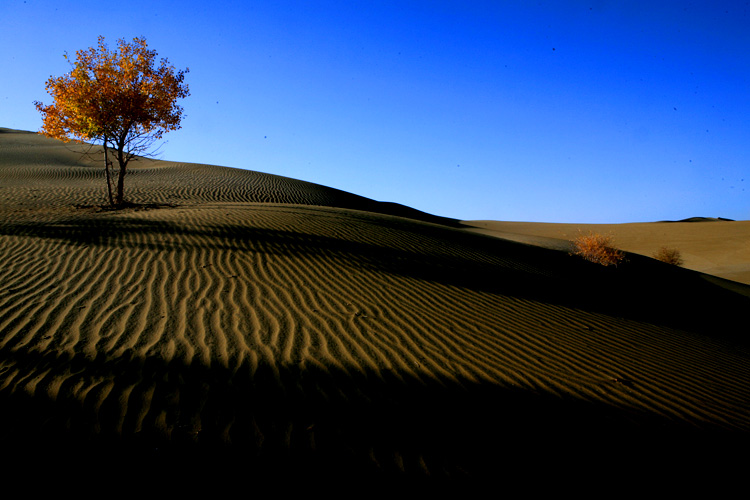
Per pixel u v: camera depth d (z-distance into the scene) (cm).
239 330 524
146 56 1573
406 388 438
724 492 336
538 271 1148
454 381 464
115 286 627
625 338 707
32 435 319
